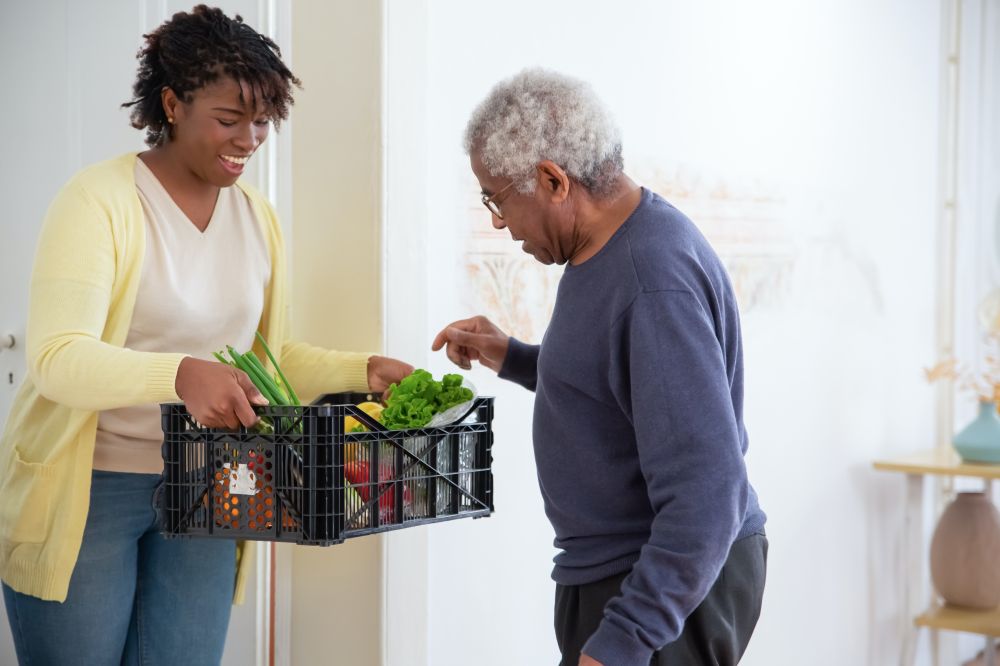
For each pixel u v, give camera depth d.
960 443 3.82
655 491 1.45
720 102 3.23
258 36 1.77
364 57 2.25
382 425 1.61
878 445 4.08
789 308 3.55
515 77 1.63
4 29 2.71
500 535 2.63
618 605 1.44
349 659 2.30
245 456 1.57
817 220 3.70
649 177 2.96
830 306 3.78
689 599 1.41
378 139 2.24
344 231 2.30
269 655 2.48
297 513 1.54
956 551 3.80
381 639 2.26
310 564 2.36
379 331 2.25
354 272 2.29
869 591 4.03
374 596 2.26
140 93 1.79
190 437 1.60
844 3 3.81
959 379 4.61
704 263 1.53
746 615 1.62
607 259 1.54
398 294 2.28
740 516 1.44
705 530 1.40
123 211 1.73
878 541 4.09
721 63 3.24
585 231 1.59
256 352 2.00
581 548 1.63
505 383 2.64
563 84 1.60
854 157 3.90
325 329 2.33
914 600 3.96
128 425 1.83
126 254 1.74
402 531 2.29
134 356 1.59
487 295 2.58
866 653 4.01
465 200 2.51
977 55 4.64
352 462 1.58
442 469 1.72
